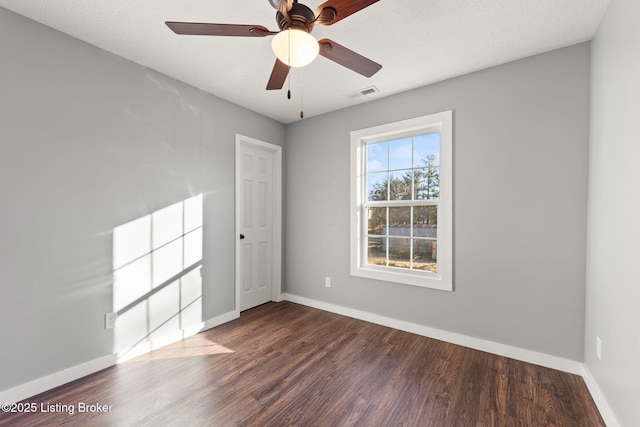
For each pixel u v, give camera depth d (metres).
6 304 1.68
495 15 1.73
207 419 1.57
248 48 2.10
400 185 2.93
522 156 2.21
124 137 2.21
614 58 1.53
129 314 2.24
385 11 1.70
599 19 1.75
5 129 1.68
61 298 1.89
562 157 2.06
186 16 1.77
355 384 1.90
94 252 2.04
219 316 2.93
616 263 1.48
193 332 2.69
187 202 2.64
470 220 2.43
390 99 2.88
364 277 3.07
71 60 1.94
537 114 2.15
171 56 2.20
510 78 2.26
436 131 2.71
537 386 1.87
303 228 3.60
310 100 3.01
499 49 2.09
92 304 2.03
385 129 2.91
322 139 3.41
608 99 1.61
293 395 1.78
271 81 1.88
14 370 1.70
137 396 1.77
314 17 1.39
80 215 1.97
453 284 2.52
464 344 2.45
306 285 3.57
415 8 1.68
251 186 3.42
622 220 1.41
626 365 1.35
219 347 2.43
